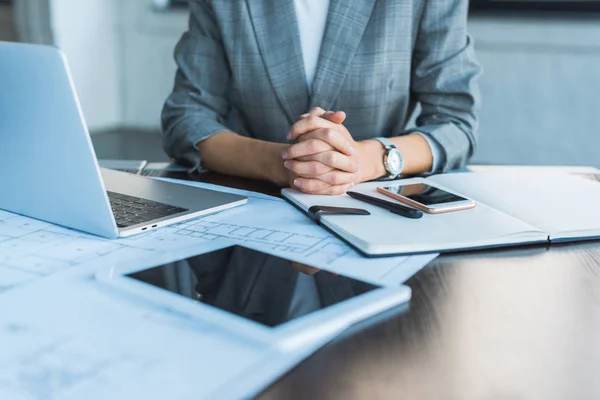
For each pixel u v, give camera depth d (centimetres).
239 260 68
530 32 351
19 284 62
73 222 80
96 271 65
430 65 136
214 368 47
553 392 46
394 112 142
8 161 83
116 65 468
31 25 422
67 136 73
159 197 94
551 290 64
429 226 80
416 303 60
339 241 78
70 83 70
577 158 359
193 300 57
